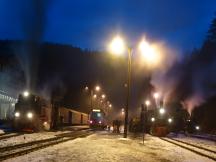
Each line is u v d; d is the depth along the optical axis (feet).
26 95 119.55
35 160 46.83
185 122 183.83
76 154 57.62
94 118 210.18
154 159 58.23
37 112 119.65
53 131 130.41
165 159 59.31
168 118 157.28
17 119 115.96
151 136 140.26
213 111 223.92
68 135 109.40
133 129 168.96
